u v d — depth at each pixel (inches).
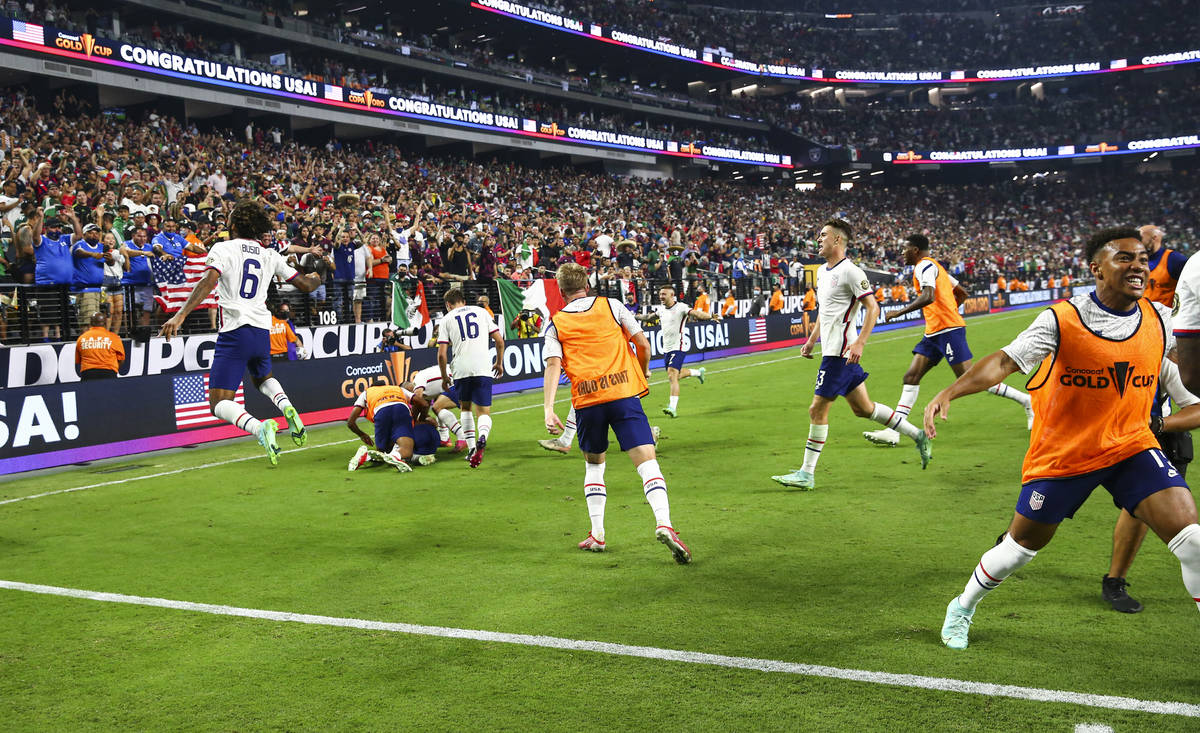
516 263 881.5
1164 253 225.1
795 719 123.6
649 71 2091.5
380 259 642.2
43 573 212.8
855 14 2484.0
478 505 277.9
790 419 449.4
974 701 127.4
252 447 426.3
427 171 1344.7
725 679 138.2
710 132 2055.9
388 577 201.8
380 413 347.9
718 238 1322.6
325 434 468.4
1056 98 2427.4
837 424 424.2
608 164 1820.9
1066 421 134.8
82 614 180.9
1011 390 378.3
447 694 136.8
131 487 330.0
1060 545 207.8
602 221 1411.2
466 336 366.3
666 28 2015.3
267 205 811.4
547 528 244.4
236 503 293.3
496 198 1327.5
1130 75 2378.2
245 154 1082.1
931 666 140.3
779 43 2266.2
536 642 157.2
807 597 176.9
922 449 284.0
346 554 223.8
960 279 1496.1
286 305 530.0
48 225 480.1
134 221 570.3
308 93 1200.8
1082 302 132.6
